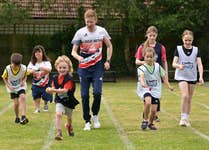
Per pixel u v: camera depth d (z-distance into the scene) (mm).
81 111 12086
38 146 7465
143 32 27188
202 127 9547
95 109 9312
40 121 10305
